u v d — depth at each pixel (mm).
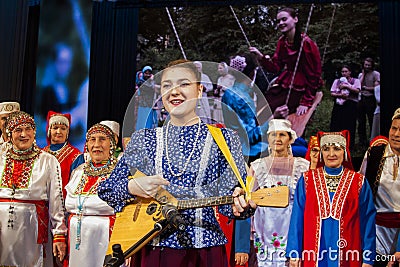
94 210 3457
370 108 6934
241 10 7340
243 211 1696
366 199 3451
